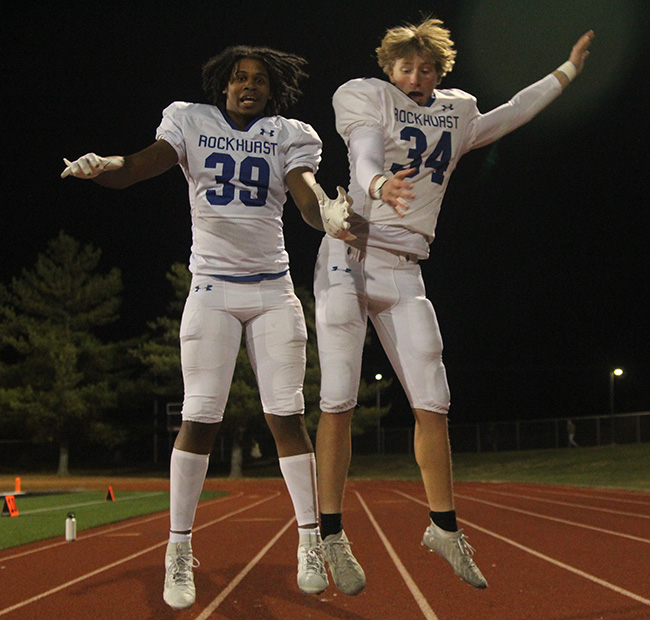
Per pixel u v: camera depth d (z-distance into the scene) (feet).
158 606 20.93
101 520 47.67
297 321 11.61
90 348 141.79
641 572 25.13
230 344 11.28
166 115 11.49
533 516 45.93
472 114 11.64
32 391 135.74
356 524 43.09
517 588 22.75
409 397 11.13
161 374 131.75
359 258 11.05
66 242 144.36
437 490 10.96
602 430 131.44
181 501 11.10
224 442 161.38
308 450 11.36
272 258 11.57
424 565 27.27
